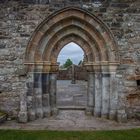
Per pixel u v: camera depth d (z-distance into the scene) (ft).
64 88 78.43
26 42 37.60
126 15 38.17
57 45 40.37
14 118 37.76
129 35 38.19
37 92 38.52
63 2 37.65
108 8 38.01
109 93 38.73
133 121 37.14
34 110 38.01
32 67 37.70
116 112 37.88
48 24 37.63
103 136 29.37
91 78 40.98
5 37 37.65
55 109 40.98
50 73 40.60
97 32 38.37
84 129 32.78
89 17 37.88
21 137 28.76
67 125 34.91
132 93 38.34
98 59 39.68
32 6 37.45
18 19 37.58
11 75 37.70
